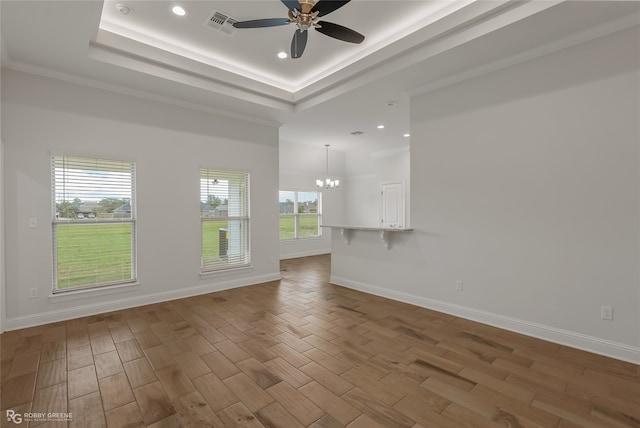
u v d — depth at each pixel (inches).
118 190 154.6
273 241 216.2
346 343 114.7
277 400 80.7
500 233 128.7
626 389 85.0
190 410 76.7
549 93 115.3
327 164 338.0
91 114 145.1
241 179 201.8
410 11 118.2
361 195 352.5
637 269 99.1
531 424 71.6
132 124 156.5
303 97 181.5
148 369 96.0
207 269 185.3
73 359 102.0
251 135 203.8
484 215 133.3
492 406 78.0
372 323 134.3
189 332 124.8
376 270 179.5
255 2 110.7
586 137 107.6
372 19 123.0
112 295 150.9
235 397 82.0
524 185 121.9
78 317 141.0
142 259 159.6
